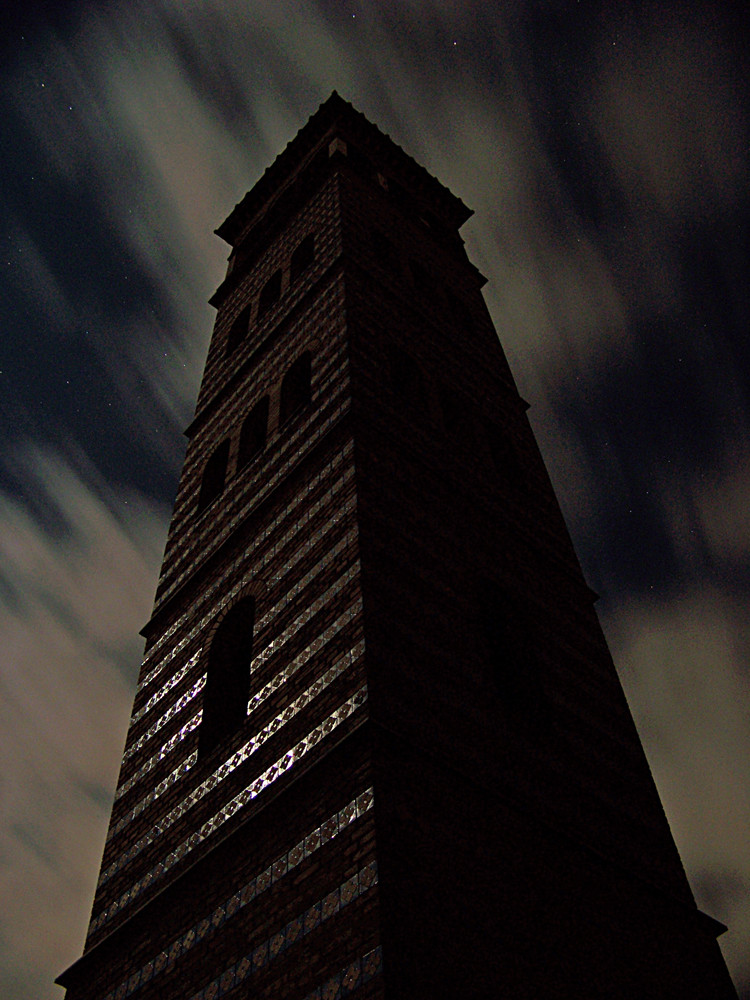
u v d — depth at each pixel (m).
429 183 28.75
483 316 22.84
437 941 7.13
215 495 16.69
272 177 28.70
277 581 11.83
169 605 14.37
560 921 8.38
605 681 12.90
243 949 8.03
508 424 18.30
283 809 8.83
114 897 10.39
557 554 14.93
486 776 9.16
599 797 10.57
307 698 9.64
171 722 12.11
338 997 6.79
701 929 10.19
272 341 18.78
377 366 15.17
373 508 11.53
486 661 10.70
